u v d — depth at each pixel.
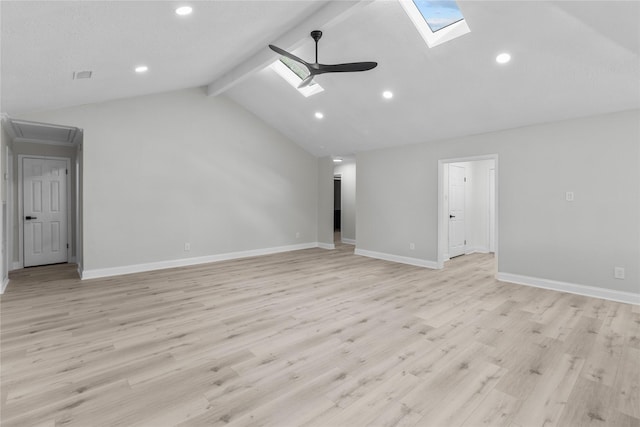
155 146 5.29
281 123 6.54
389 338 2.73
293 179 7.24
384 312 3.35
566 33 2.87
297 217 7.36
